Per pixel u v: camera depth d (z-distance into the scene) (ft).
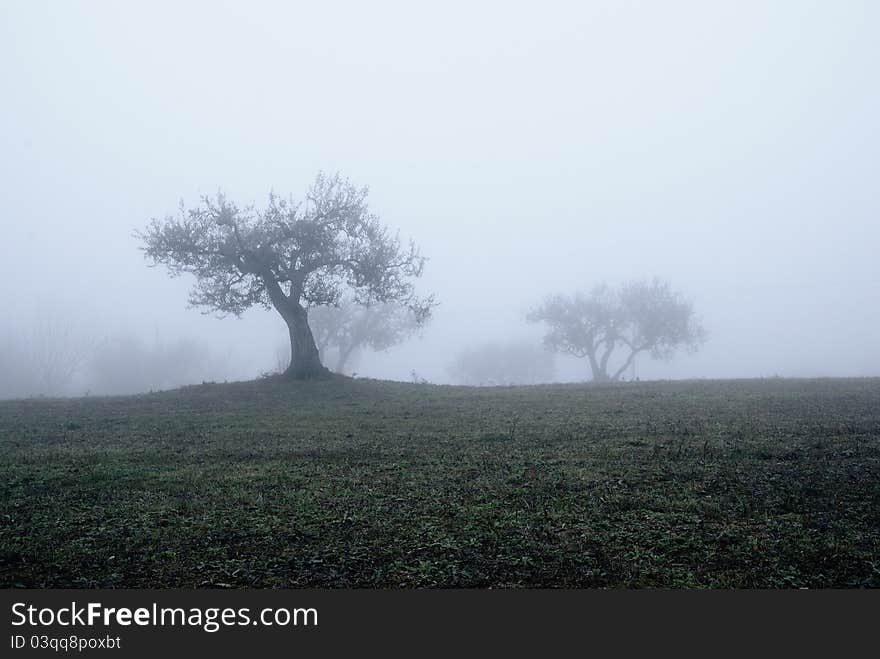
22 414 70.08
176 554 24.56
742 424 49.08
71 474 37.70
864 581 21.09
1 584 22.41
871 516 26.71
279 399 80.74
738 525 26.20
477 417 59.98
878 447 38.88
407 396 82.69
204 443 48.70
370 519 27.99
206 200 97.66
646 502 29.37
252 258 95.40
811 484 31.35
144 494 32.94
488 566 22.88
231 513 29.30
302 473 37.06
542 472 35.55
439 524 27.09
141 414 68.95
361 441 47.75
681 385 92.68
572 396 78.28
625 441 44.01
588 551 23.89
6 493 33.53
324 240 98.89
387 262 105.60
